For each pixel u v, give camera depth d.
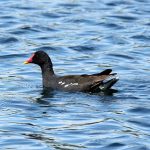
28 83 20.25
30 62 20.34
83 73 21.53
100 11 29.59
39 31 26.45
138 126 16.16
